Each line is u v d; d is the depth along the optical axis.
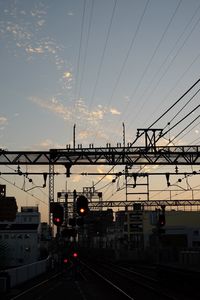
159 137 23.52
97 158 29.41
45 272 43.69
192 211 87.50
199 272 20.30
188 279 21.88
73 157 29.44
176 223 86.50
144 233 87.62
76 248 31.77
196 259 35.84
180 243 78.81
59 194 55.00
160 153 28.70
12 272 27.05
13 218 39.38
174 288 24.55
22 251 86.75
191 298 20.56
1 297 21.22
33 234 87.44
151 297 20.80
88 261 87.25
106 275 40.31
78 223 31.44
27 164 29.31
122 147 29.22
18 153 29.25
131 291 23.92
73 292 23.16
